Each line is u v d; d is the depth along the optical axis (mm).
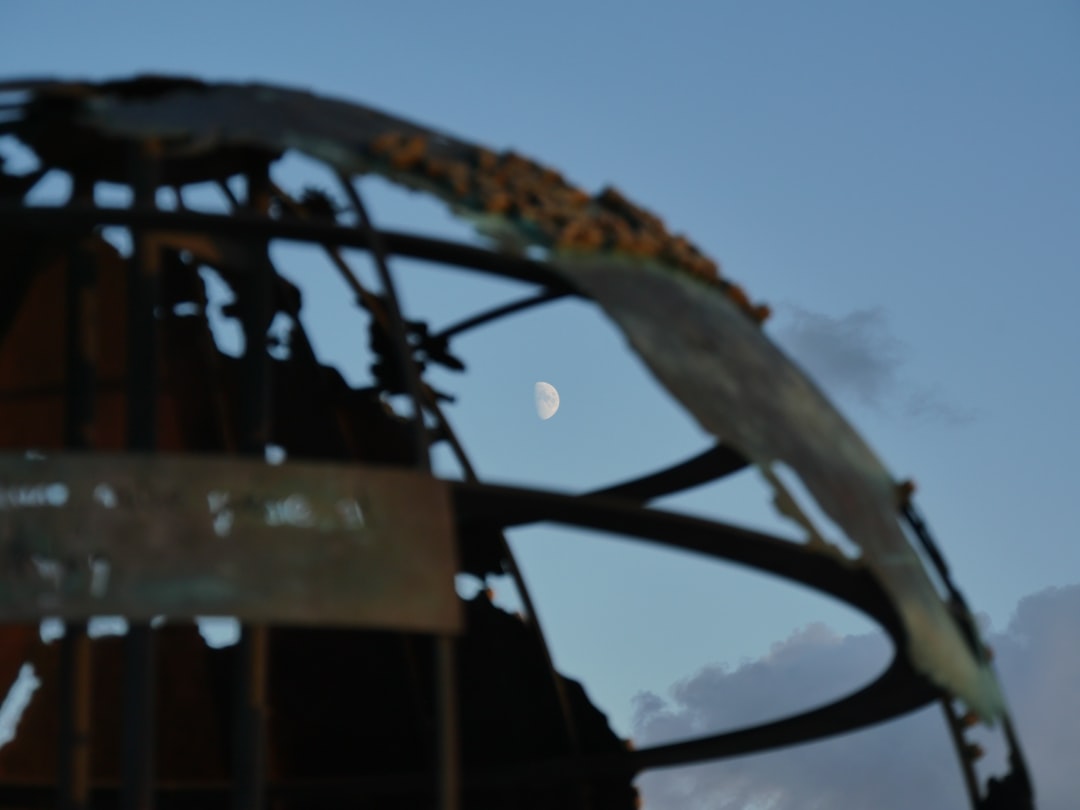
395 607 11469
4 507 11125
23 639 18828
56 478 11211
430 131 15125
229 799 19219
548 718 19156
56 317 17453
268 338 14656
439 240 13055
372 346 18391
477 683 19344
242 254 14406
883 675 15273
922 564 14766
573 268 13555
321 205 17250
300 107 14188
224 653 19719
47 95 13508
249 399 14531
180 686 19500
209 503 11336
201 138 13000
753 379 14266
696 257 15516
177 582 11094
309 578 11328
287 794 19203
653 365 13094
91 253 14922
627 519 12828
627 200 15516
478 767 19312
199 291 18281
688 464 17078
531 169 14828
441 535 11844
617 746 18938
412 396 12641
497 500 12859
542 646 19125
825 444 14477
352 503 11633
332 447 18797
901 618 13383
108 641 19234
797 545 13289
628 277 14133
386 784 19188
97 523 11148
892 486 15484
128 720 13672
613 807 18953
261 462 11516
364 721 19625
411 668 19500
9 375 17531
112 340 17859
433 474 12070
